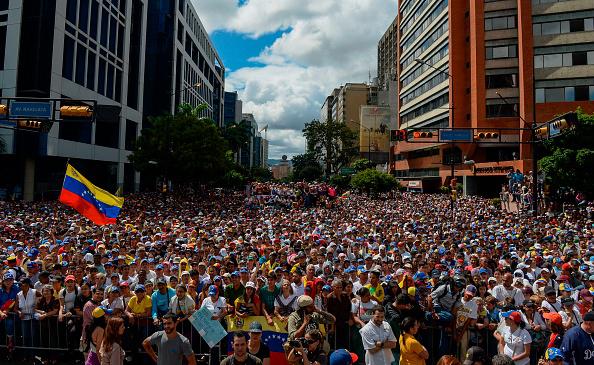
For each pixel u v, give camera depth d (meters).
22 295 8.42
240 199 44.50
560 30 45.69
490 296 8.05
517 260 11.98
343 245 13.43
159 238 14.59
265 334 7.57
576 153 28.70
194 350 8.16
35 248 12.25
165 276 9.86
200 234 16.50
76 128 42.09
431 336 7.71
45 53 36.69
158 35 69.12
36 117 17.23
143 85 59.91
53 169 40.56
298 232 18.03
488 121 50.34
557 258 11.91
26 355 8.34
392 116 100.00
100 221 14.36
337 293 7.91
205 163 42.31
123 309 8.06
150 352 6.07
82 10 42.44
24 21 36.69
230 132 83.25
